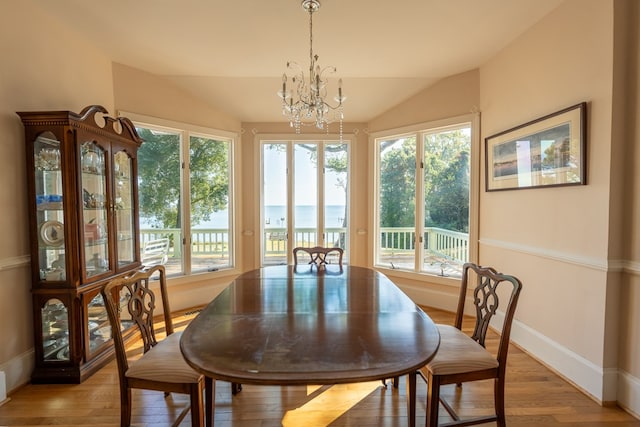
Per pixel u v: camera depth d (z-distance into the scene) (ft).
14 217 6.73
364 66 10.09
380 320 4.78
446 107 10.97
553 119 7.17
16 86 6.81
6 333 6.55
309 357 3.68
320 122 7.05
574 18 6.68
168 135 11.41
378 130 13.03
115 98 9.80
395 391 6.57
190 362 3.61
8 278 6.61
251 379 3.31
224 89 11.52
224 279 12.86
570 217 6.85
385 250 13.21
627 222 5.94
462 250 10.97
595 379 6.24
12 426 5.62
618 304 6.07
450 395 6.42
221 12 7.26
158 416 5.86
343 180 13.79
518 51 8.39
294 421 5.69
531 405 6.09
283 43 8.67
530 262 8.10
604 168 6.05
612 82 5.89
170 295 11.42
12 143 6.70
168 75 10.75
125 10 7.24
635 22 5.78
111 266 8.00
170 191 11.54
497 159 9.27
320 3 6.91
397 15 7.38
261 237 13.67
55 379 6.86
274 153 13.75
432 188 11.84
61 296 6.89
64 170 6.73
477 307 5.93
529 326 8.16
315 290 6.35
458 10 7.22
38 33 7.28
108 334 8.20
